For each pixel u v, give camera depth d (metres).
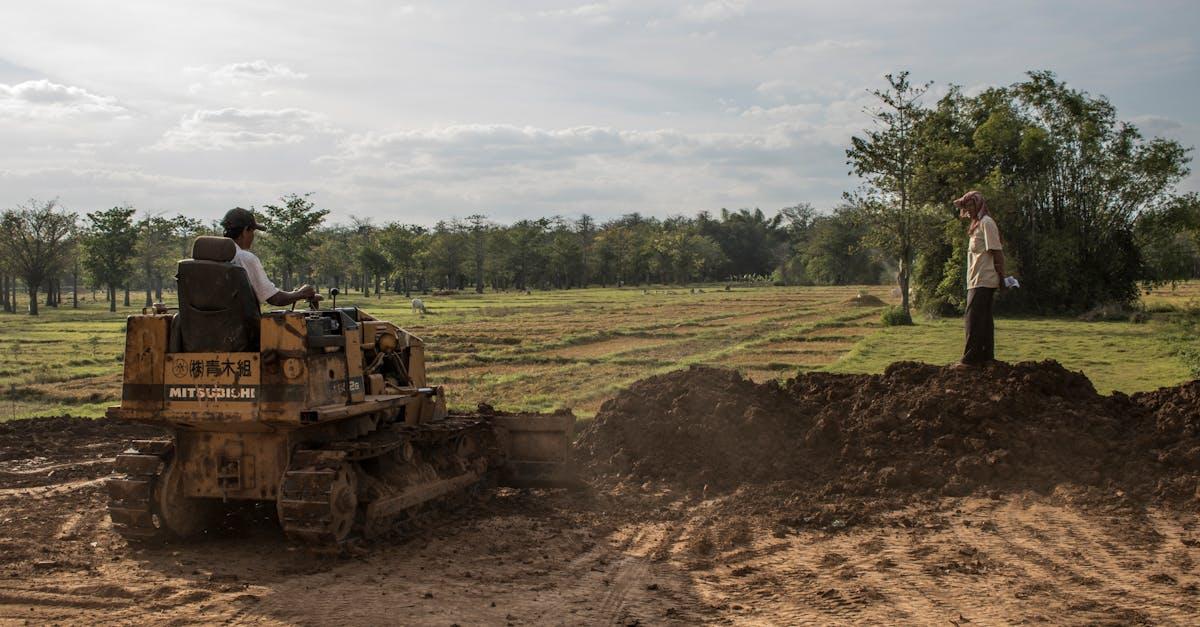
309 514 7.48
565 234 144.75
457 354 30.25
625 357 28.02
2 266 74.38
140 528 8.12
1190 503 8.69
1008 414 10.38
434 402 9.98
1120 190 45.62
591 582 7.08
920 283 46.97
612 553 7.94
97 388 23.14
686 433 10.77
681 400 11.30
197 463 8.12
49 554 7.97
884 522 8.64
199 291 7.69
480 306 69.81
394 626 6.05
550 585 6.98
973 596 6.51
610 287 147.50
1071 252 44.66
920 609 6.26
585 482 10.34
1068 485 9.26
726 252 174.00
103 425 15.95
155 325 7.84
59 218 74.25
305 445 7.94
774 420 10.88
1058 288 44.69
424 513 8.93
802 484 9.85
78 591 6.87
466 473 9.69
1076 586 6.69
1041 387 10.93
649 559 7.74
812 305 62.41
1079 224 46.19
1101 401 10.97
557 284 145.62
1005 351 25.98
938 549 7.71
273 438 7.92
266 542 8.38
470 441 10.23
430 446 9.52
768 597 6.63
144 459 8.11
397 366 9.59
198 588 6.92
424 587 6.93
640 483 10.38
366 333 9.07
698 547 8.00
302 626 6.07
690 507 9.48
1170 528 8.15
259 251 91.00
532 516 9.28
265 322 7.55
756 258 175.88
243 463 7.98
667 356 28.48
